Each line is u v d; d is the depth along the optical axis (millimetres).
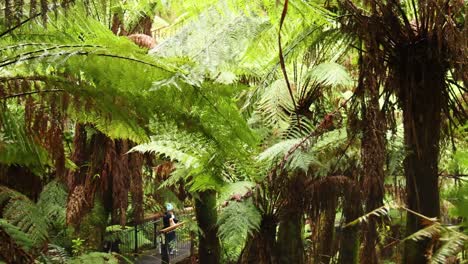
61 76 1855
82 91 1643
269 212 3389
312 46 2434
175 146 3164
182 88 1790
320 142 2955
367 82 2076
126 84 1708
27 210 1960
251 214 3107
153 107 1817
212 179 3064
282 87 2988
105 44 1694
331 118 2611
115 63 1636
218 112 1923
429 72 1972
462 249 1241
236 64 2439
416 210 1958
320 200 3186
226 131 2012
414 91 1989
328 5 2207
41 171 2115
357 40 2289
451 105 2143
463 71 1902
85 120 2002
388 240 3377
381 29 1956
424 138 1974
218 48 2205
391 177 3020
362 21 1960
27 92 1596
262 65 3010
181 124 1909
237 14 2170
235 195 3121
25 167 2416
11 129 1539
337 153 2895
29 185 2496
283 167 2834
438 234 1291
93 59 1611
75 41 1797
